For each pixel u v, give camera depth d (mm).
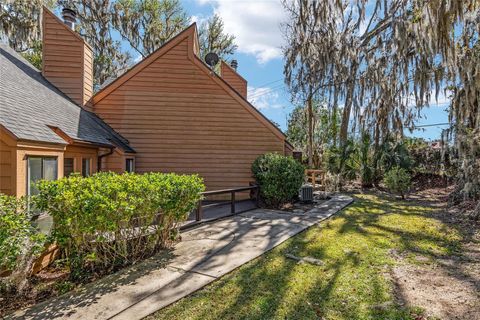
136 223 4223
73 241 3787
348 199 9844
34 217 3891
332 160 14016
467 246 4930
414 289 3324
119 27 17734
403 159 12773
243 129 9867
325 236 5492
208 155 9750
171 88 9633
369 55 12656
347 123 13430
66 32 8680
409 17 10250
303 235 5574
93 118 8742
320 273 3783
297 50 13469
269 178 8516
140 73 9531
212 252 4574
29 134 4156
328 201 9484
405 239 5324
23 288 3312
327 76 12992
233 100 9844
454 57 7586
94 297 3170
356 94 12984
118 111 9438
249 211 7980
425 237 5449
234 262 4145
